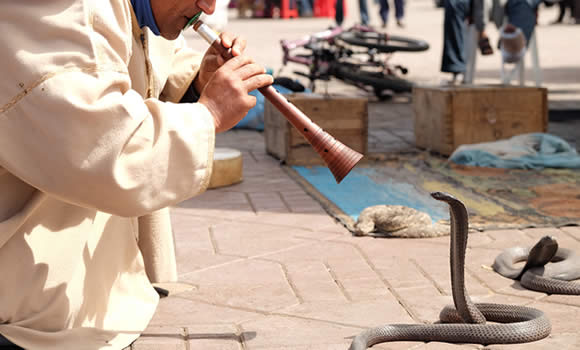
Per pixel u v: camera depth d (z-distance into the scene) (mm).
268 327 3072
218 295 3459
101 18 2340
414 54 16984
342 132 6750
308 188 5660
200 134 2447
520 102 6887
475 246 4184
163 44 3010
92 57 2295
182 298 3424
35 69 2246
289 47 10531
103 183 2277
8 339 2527
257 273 3770
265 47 17797
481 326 2861
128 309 3039
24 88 2250
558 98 10219
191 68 3139
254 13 31609
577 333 2959
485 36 9938
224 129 2557
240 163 5914
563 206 5000
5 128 2268
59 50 2277
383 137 8016
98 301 2863
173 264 3551
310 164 6641
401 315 3191
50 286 2600
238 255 4074
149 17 2660
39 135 2258
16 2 2271
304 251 4129
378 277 3686
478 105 6816
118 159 2289
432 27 23922
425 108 7168
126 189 2309
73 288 2666
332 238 4379
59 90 2234
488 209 4949
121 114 2287
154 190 2381
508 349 2809
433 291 3484
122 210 2365
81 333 2703
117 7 2436
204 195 5512
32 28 2271
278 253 4098
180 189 2436
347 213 4906
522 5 9484
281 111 2641
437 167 6410
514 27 9492
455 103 6777
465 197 5301
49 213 2602
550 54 15984
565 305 3287
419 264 3875
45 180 2299
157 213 3465
